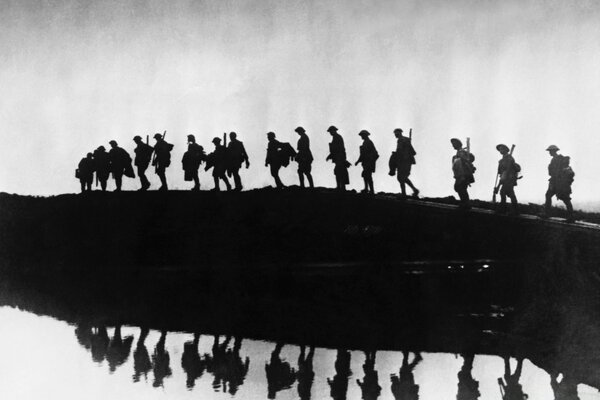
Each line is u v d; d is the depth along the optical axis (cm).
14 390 2536
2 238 5438
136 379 2636
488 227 3934
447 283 3672
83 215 5359
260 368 2725
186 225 4944
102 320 3597
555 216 3997
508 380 2522
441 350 2911
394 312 3531
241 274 4228
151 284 4384
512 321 3281
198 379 2612
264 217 4766
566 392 2383
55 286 4581
